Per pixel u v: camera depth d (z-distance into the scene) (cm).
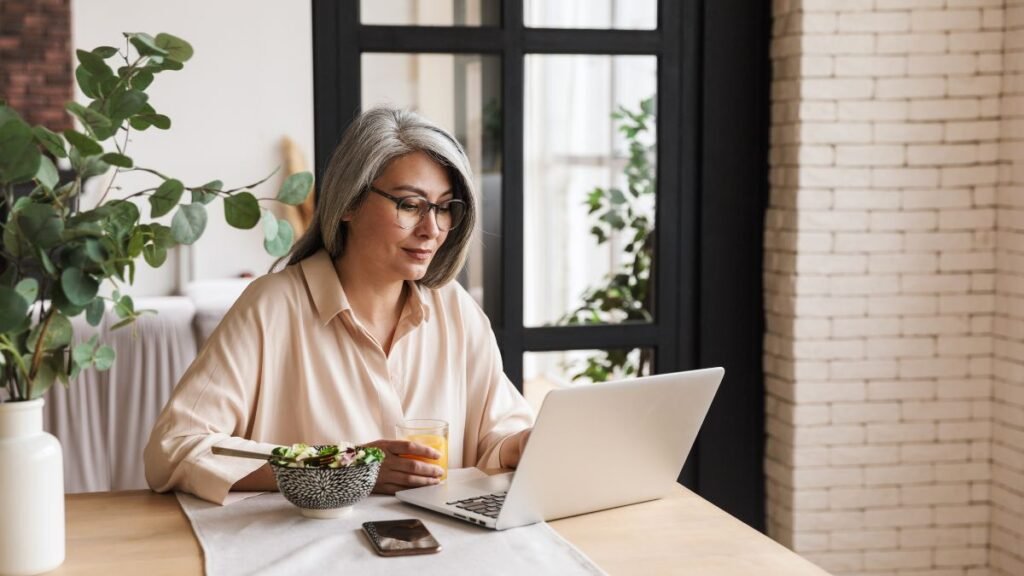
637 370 331
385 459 184
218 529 165
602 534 166
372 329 212
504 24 310
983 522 325
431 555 153
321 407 205
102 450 281
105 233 146
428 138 205
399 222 203
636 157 326
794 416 317
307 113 688
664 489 186
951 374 321
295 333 206
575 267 324
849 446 319
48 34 655
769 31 326
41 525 147
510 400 227
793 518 319
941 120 315
